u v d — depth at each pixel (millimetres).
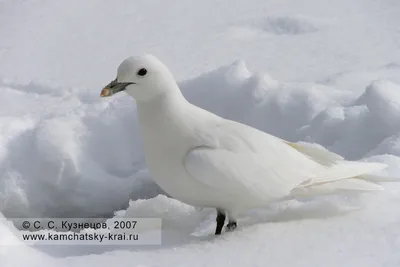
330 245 7562
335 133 11234
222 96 12430
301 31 15766
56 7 18141
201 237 8383
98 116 11984
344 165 8664
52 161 11203
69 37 16375
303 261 7199
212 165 8008
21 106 12984
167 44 15570
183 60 14609
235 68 12594
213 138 8195
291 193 8469
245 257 7395
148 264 7320
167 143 8266
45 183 11180
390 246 7410
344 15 16500
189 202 8484
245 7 17469
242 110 12234
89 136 11703
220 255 7488
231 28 16203
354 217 8297
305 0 17609
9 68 14906
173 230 8789
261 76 12312
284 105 11922
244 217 8789
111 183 11242
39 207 11148
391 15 16344
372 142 11023
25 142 11586
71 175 11203
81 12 17797
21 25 17219
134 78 8312
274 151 8367
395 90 11320
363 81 12906
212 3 17922
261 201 8305
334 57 14250
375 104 11164
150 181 11211
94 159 11625
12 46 16062
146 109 8398
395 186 9062
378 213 8359
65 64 14984
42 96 13484
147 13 17531
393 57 14062
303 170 8430
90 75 14320
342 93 12086
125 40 15992
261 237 7926
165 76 8320
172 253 7641
